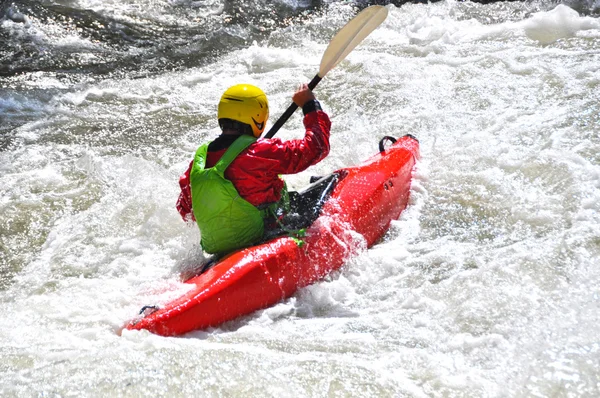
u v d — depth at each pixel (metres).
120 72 23.41
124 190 15.81
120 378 9.06
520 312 10.34
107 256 13.34
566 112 17.20
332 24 26.11
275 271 11.38
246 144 11.29
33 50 24.75
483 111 18.02
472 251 12.55
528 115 17.41
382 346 9.94
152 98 21.31
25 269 13.27
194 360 9.45
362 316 10.97
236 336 10.38
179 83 22.30
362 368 9.29
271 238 11.93
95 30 26.25
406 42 23.27
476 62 20.89
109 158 17.53
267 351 9.80
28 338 10.34
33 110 20.67
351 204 13.03
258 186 11.45
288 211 12.45
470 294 10.96
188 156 17.70
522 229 13.05
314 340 10.21
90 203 15.51
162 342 9.97
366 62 21.80
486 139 16.48
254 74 22.42
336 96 20.11
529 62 20.41
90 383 8.98
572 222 12.87
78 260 13.34
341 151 16.94
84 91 21.91
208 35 25.81
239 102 11.41
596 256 11.60
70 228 14.55
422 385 8.95
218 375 9.12
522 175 14.80
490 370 9.20
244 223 11.55
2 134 19.22
